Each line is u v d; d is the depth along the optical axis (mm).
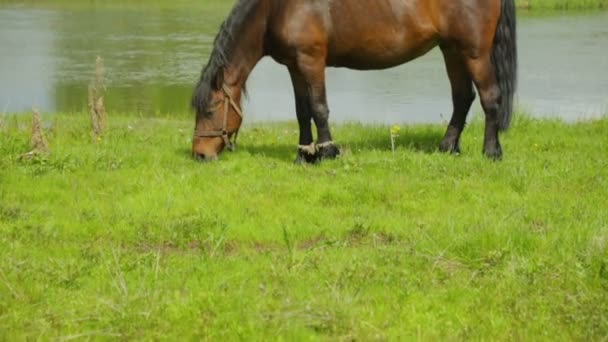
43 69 32031
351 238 9891
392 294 7797
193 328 7047
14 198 11414
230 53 13117
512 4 13305
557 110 24922
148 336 6938
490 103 13383
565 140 15664
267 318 7121
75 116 19812
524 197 11453
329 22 12984
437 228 9906
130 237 9883
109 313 7328
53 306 7551
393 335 6961
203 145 13430
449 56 13750
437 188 11789
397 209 11062
